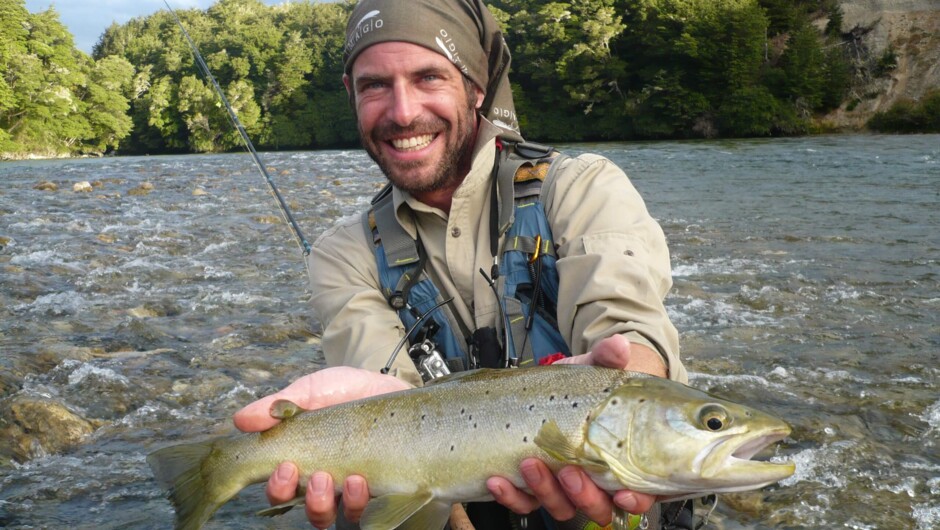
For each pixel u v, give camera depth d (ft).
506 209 3.17
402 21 3.10
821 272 10.94
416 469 2.66
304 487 2.80
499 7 70.64
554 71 64.75
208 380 7.18
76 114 75.41
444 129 3.17
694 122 59.98
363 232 3.49
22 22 73.51
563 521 2.60
